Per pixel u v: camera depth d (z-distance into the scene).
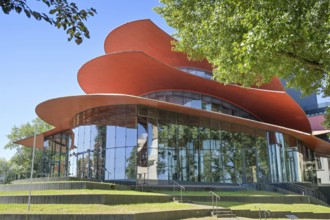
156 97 27.80
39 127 47.16
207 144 23.88
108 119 22.56
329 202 36.53
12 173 49.72
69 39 3.86
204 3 12.24
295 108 29.75
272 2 7.34
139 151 21.02
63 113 24.64
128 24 26.77
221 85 26.50
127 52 22.78
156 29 27.03
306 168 32.28
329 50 7.13
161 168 21.41
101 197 12.11
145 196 14.35
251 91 27.41
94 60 24.19
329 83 8.34
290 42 8.12
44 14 3.47
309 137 29.11
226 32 9.79
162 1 15.24
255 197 18.08
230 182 23.86
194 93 28.02
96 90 29.36
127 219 10.04
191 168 22.59
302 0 7.18
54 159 30.06
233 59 9.95
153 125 22.11
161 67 24.55
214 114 23.47
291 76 12.05
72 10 3.69
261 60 10.36
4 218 9.83
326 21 7.22
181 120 23.44
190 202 16.27
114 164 21.33
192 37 13.81
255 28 7.52
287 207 17.05
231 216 14.01
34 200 12.22
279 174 26.41
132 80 26.80
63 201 12.12
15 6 3.24
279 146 27.12
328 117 14.49
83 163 23.09
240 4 8.41
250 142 25.94
